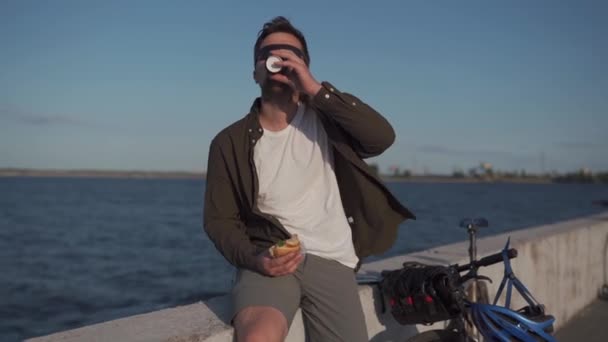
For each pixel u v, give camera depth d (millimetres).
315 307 2316
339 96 2150
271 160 2340
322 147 2434
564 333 4859
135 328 2170
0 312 12250
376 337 2959
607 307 5703
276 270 2107
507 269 2506
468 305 2477
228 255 2279
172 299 13484
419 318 2590
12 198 76375
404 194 103938
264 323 1994
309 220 2314
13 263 19812
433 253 4246
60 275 17250
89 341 2023
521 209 59156
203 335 2078
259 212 2287
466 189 164375
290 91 2314
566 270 5262
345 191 2465
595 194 126250
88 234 30234
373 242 2508
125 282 15875
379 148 2268
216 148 2365
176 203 69062
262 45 2334
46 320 11617
